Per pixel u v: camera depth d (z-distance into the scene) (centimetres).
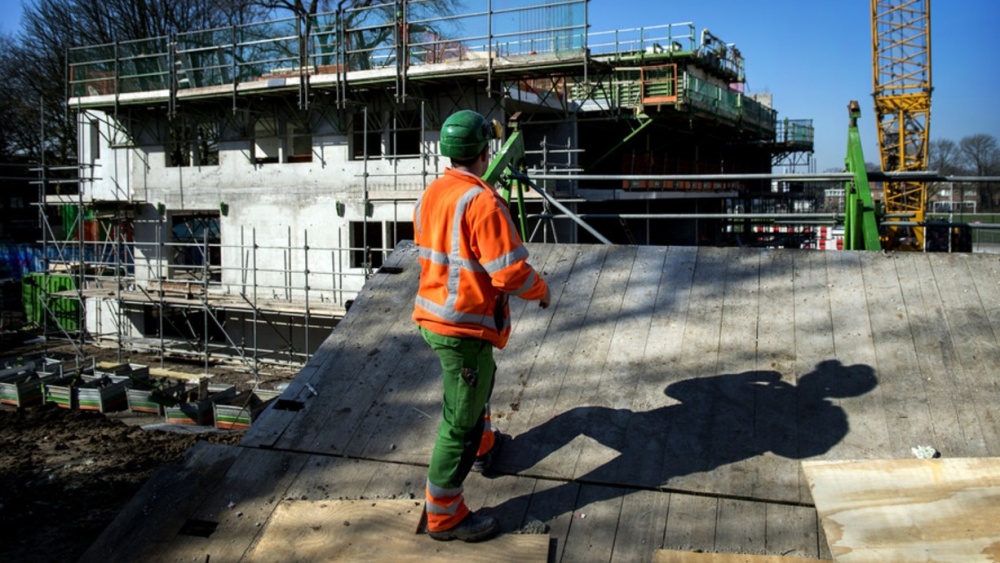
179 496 348
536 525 313
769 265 477
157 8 3241
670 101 1919
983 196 4600
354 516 322
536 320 457
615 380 400
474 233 292
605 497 329
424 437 372
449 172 313
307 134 1886
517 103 1772
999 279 432
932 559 266
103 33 3216
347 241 1858
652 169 2436
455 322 297
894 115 3153
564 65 1530
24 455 594
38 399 1446
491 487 341
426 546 304
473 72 1588
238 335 1992
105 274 2319
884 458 331
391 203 1795
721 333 424
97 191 2212
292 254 1920
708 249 503
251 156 1967
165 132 2097
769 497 318
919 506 291
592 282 487
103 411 1402
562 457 354
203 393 1403
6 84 3444
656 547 302
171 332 2169
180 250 2184
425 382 411
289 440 380
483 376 303
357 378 421
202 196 2033
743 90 3397
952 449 331
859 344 401
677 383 392
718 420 364
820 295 443
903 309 421
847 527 286
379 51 1725
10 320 2508
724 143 3228
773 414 363
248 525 327
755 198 3209
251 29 1897
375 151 1859
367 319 473
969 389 363
